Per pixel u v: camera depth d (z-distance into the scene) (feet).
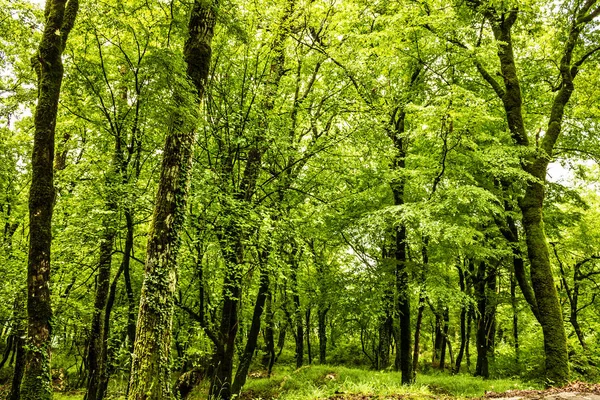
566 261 67.21
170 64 22.54
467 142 37.40
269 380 56.18
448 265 57.41
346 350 94.73
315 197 40.88
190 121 23.00
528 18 47.98
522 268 50.90
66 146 45.47
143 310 23.17
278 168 42.47
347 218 45.80
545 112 55.26
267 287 43.32
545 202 55.26
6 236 52.24
